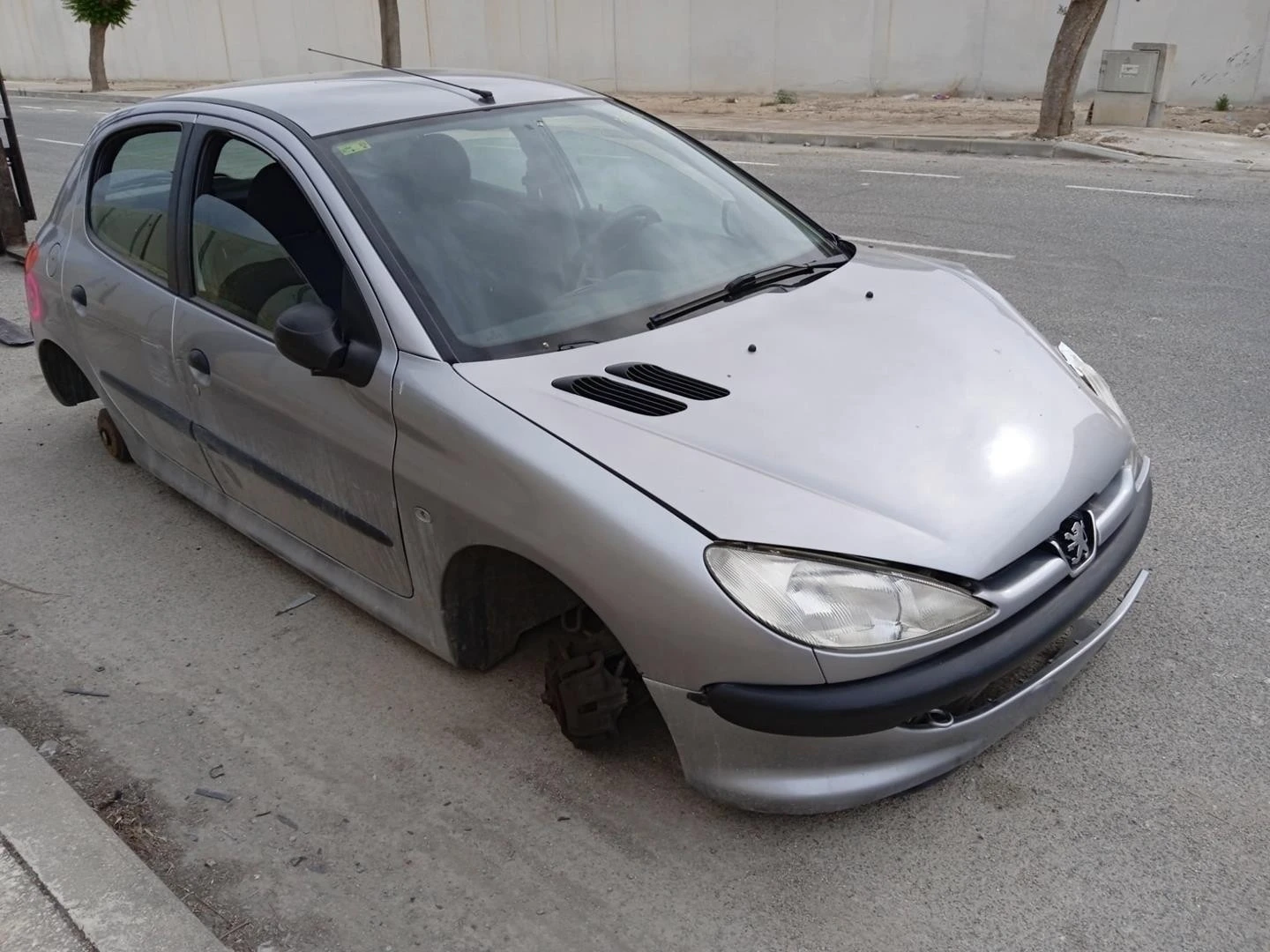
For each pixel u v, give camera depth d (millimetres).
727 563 2314
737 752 2453
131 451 4660
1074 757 2863
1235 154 12227
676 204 3645
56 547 4336
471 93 3691
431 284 2961
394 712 3223
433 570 2941
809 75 20656
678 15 21938
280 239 3268
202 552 4234
